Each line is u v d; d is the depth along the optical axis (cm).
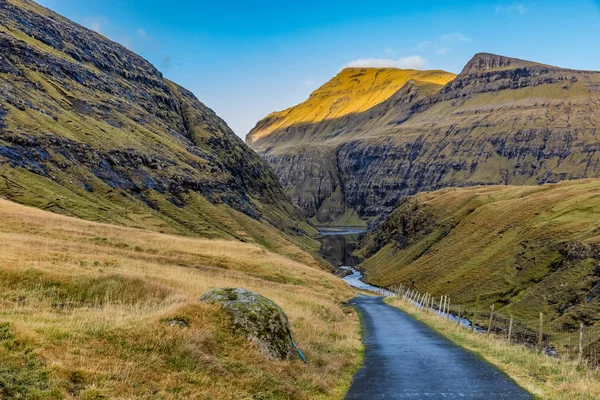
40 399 1063
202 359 1491
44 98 17225
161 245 6216
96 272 2667
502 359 2355
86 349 1364
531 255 10512
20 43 19475
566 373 1989
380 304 6944
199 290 3041
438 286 11894
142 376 1302
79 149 15225
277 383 1534
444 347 2820
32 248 3425
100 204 13150
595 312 7044
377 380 1914
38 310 1850
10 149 12788
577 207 11588
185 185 18350
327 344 2552
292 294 4522
